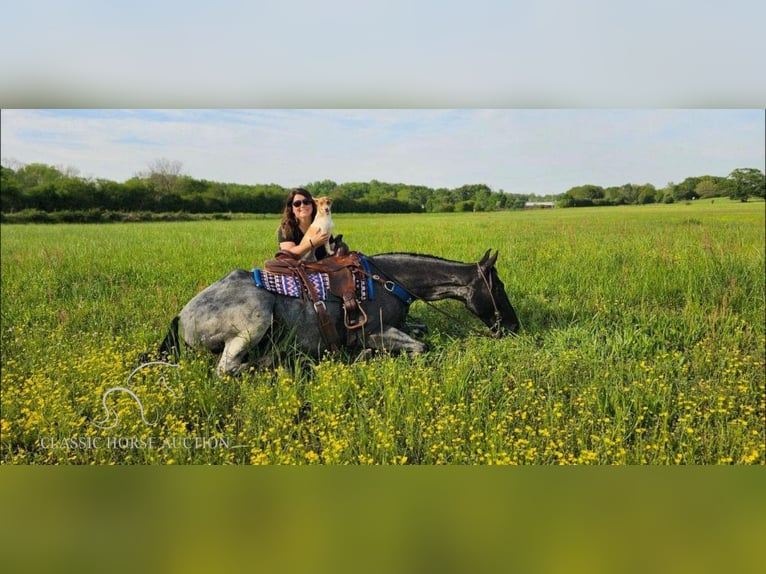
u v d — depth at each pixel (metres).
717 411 3.40
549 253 7.43
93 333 4.70
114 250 9.17
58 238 11.50
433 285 4.54
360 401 3.62
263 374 3.84
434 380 3.82
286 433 3.34
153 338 4.71
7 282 6.77
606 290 5.79
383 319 4.34
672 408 3.57
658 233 9.16
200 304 3.92
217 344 3.94
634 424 3.39
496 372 3.94
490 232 9.29
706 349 4.37
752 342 4.65
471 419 3.38
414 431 3.31
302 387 3.80
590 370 3.96
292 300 4.03
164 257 8.24
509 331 4.60
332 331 4.11
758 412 3.56
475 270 4.55
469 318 5.14
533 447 3.07
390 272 4.48
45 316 5.40
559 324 4.98
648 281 6.05
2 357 4.41
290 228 4.27
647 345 4.49
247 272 4.09
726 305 5.41
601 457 3.02
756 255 7.27
